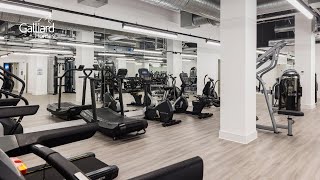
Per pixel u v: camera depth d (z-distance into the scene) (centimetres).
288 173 287
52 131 122
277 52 466
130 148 386
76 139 132
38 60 870
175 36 754
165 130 509
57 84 855
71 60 877
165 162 324
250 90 429
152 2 453
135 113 684
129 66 1447
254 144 406
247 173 287
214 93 851
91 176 214
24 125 533
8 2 411
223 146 395
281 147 389
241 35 416
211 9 510
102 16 591
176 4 460
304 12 500
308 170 295
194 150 375
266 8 524
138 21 659
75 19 609
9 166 52
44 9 458
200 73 1119
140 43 1162
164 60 1505
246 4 410
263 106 880
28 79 912
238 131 423
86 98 817
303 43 808
